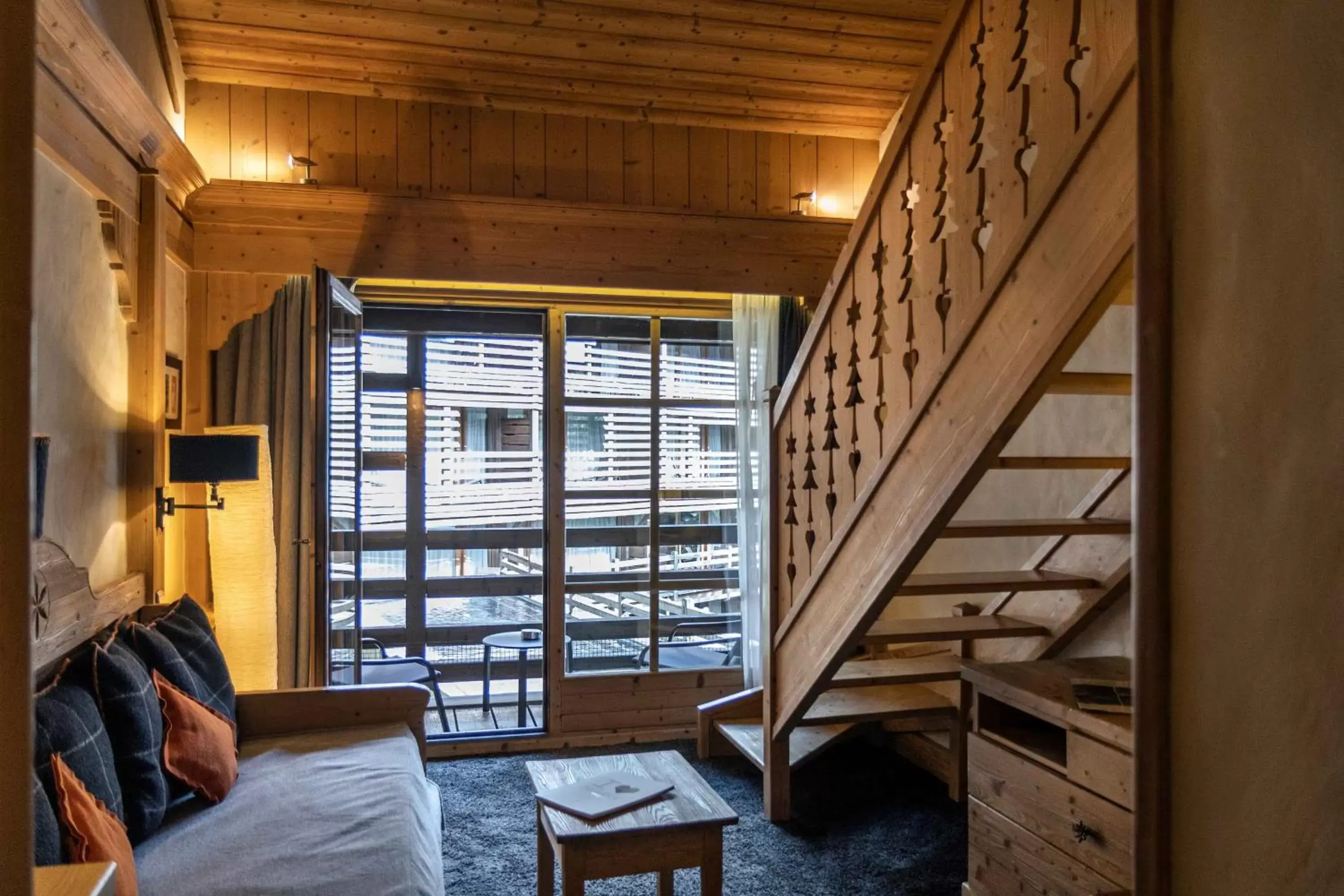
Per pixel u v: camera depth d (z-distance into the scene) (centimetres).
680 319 511
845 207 492
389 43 403
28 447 65
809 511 344
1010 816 265
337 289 410
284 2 378
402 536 625
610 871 236
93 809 200
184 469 322
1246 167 75
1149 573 84
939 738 423
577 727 487
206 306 405
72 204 271
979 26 237
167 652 288
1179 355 83
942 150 253
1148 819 84
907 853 338
